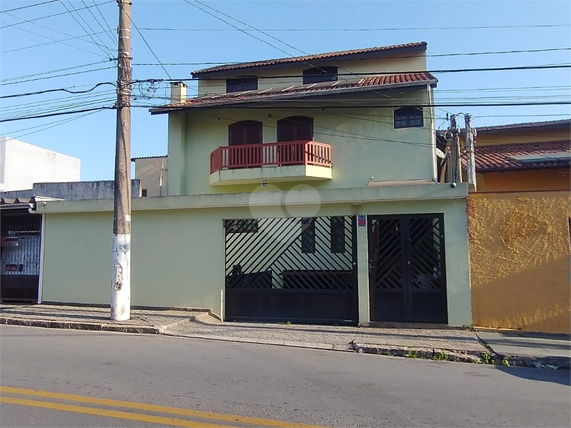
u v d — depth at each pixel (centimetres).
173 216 1196
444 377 629
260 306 1116
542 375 659
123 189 1070
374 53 1955
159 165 2634
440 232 1005
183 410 464
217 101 1794
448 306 980
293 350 798
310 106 1706
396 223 1033
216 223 1161
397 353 783
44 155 3375
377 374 635
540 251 948
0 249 1373
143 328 951
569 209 941
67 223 1305
